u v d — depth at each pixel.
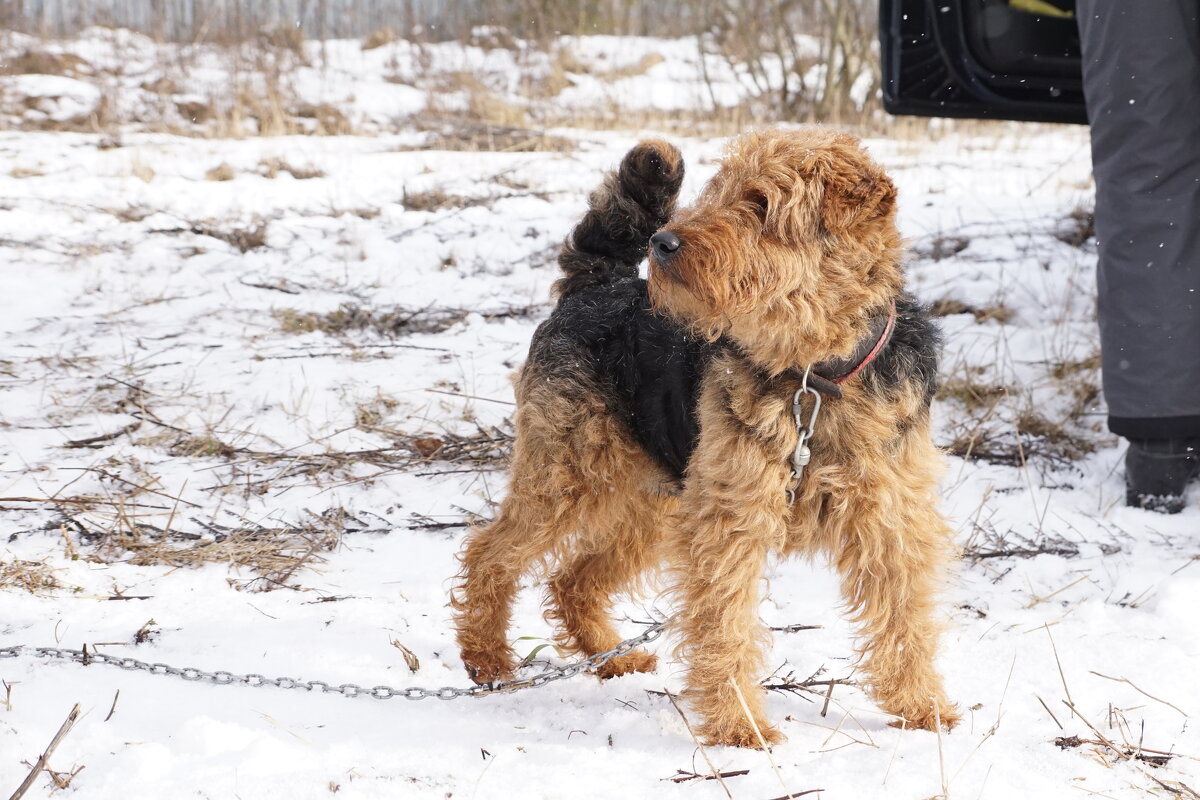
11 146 11.05
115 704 3.11
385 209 9.25
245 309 7.14
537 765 2.91
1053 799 2.72
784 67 14.98
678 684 3.62
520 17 19.27
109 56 15.48
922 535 3.12
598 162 10.95
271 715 3.19
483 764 2.92
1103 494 5.04
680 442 3.33
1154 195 4.63
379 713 3.28
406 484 5.07
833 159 3.02
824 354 2.97
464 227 8.76
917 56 6.27
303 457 5.19
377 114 14.15
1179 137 4.55
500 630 3.74
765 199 3.02
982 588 4.19
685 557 3.15
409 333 6.88
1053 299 7.00
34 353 6.31
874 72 14.38
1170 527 4.70
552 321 3.76
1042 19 6.02
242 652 3.59
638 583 3.99
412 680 3.54
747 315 2.94
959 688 3.42
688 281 2.93
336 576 4.25
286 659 3.57
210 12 17.31
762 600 4.11
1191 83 4.52
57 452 5.17
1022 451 5.19
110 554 4.32
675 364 3.34
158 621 3.79
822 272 2.97
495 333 6.84
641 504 3.82
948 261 7.60
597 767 2.92
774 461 2.99
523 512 3.68
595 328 3.62
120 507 4.53
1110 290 4.81
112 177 9.96
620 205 3.79
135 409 5.64
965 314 6.91
